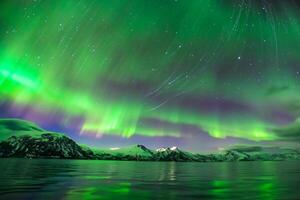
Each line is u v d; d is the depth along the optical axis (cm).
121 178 2316
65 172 3144
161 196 1188
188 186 1655
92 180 2025
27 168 4053
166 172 3738
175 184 1791
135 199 1088
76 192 1288
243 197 1170
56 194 1204
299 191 1404
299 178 2531
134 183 1831
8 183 1667
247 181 2119
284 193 1315
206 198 1132
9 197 1099
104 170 4050
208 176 2831
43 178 2112
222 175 3081
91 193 1261
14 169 3597
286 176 2892
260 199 1110
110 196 1170
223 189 1491
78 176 2464
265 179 2378
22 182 1741
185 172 3828
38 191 1300
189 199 1102
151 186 1633
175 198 1128
